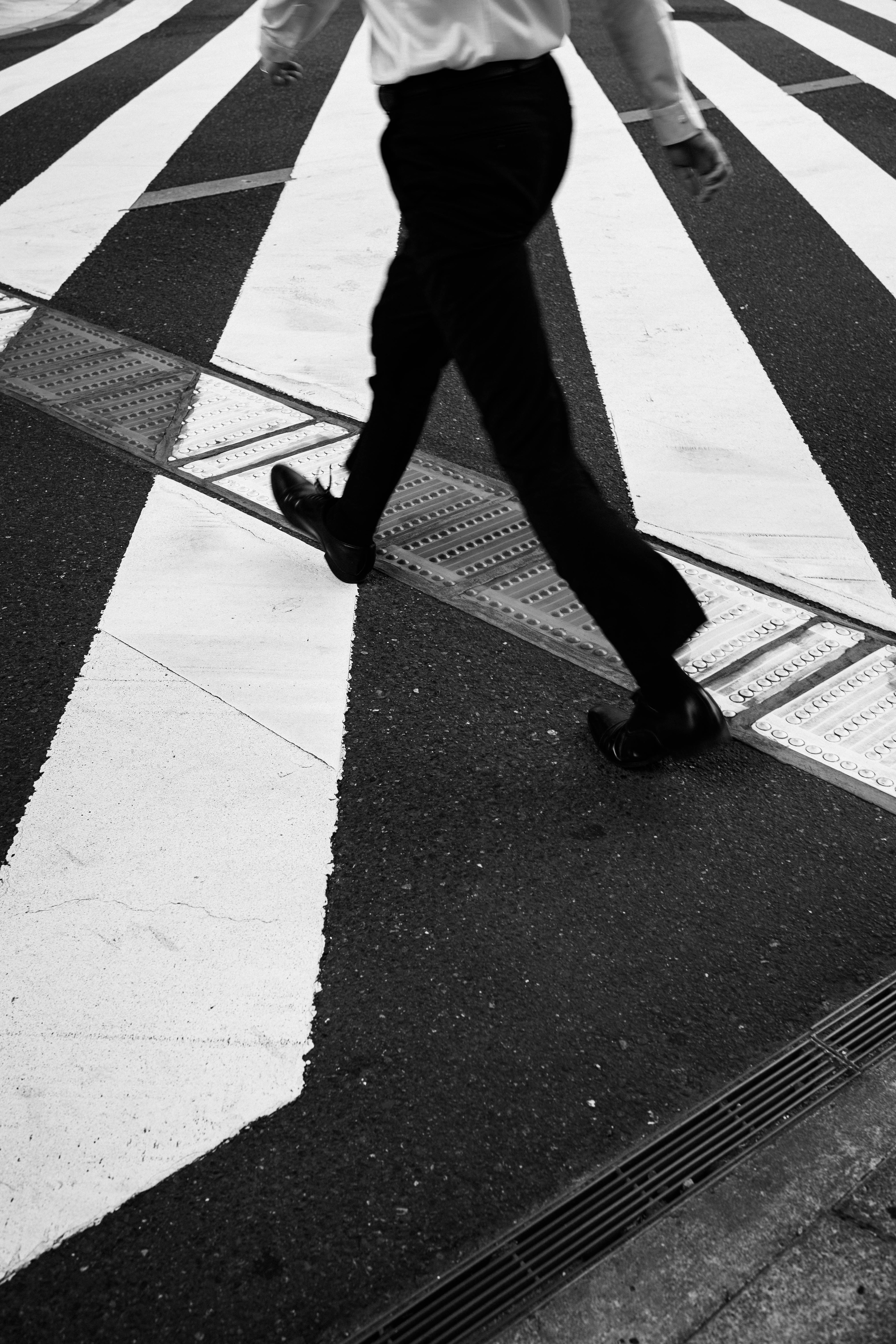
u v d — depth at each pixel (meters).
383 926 2.28
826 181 6.73
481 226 2.15
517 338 2.22
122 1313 1.69
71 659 2.98
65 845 2.44
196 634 3.08
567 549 2.33
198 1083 1.99
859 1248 1.74
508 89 2.10
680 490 3.76
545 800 2.59
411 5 2.08
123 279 5.29
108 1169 1.86
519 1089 1.99
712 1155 1.90
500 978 2.19
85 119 7.86
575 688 2.92
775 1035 2.10
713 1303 1.68
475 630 3.12
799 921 2.32
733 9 11.73
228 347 4.66
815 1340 1.63
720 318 5.00
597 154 7.05
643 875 2.42
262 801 2.56
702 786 2.64
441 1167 1.88
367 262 5.46
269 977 2.17
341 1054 2.04
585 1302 1.69
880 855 2.47
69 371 4.49
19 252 5.61
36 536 3.49
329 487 3.69
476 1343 1.64
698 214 6.17
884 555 3.45
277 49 2.74
